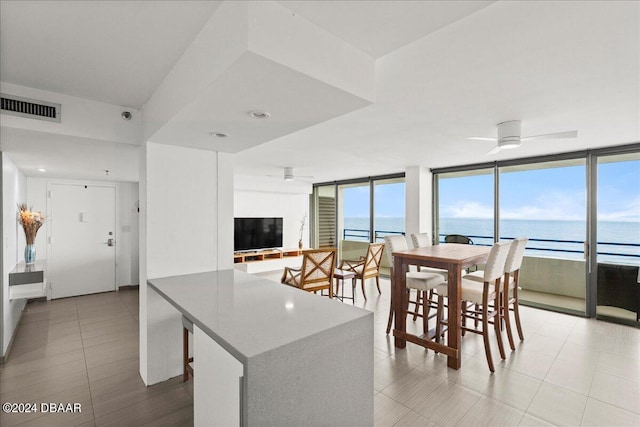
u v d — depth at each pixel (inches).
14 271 128.8
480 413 82.7
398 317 124.6
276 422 48.3
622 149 149.0
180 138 89.2
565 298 168.9
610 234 155.2
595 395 90.5
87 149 107.2
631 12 51.2
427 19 50.3
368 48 59.0
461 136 134.3
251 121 73.4
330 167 225.9
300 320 60.4
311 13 48.0
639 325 145.3
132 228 217.9
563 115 106.2
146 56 66.1
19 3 48.2
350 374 59.8
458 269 107.0
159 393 89.9
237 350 47.3
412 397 89.7
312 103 61.8
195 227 102.0
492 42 61.0
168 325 97.0
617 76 76.3
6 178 119.2
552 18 53.1
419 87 82.9
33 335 133.1
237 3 44.6
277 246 313.4
